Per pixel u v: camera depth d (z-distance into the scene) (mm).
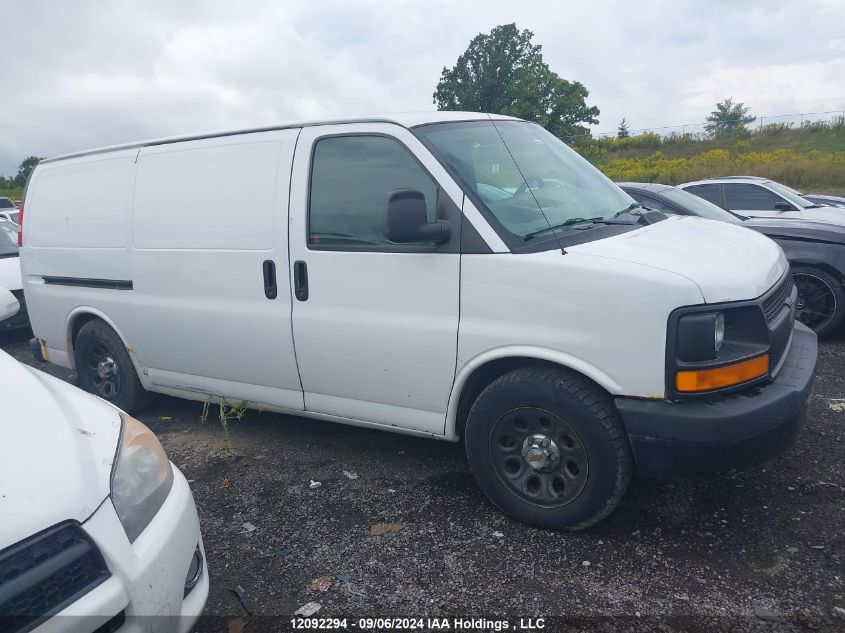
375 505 3637
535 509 3262
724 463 2848
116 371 5105
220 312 4160
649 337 2836
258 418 5043
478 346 3260
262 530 3473
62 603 1900
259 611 2838
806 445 3967
